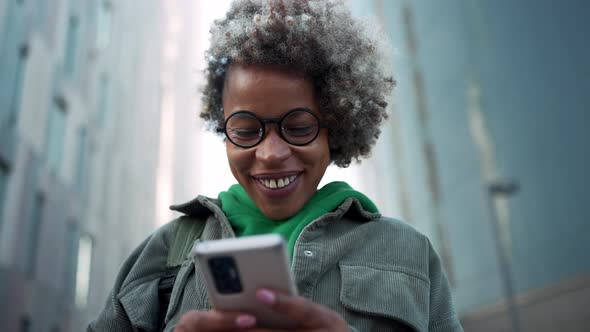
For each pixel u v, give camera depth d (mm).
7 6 9609
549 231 15172
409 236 1418
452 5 19906
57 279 11719
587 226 13836
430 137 21516
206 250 854
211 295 889
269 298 837
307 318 845
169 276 1399
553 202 15094
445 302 1426
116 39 17938
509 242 16688
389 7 25734
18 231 9758
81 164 13586
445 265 20438
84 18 14289
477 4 18594
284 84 1288
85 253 13820
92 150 14555
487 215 17609
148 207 25562
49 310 11180
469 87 18906
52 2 11938
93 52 15023
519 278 16281
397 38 24828
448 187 20094
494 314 17188
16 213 9711
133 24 22266
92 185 14453
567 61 14594
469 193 18688
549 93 15242
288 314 844
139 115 23719
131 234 20500
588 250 13875
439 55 20984
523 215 16188
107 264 15984
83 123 13781
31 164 10406
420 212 22219
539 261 15547
